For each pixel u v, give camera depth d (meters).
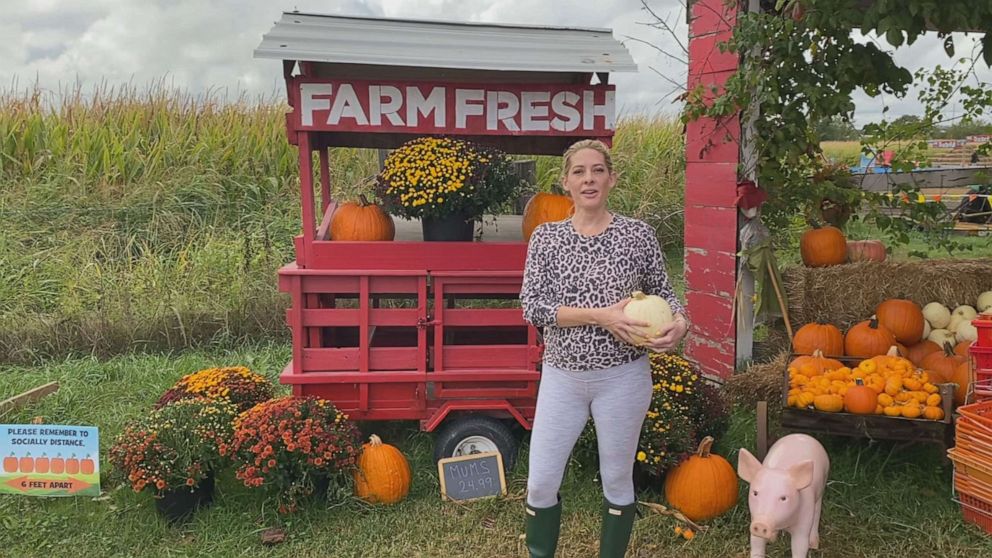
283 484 3.35
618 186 11.30
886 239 7.49
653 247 2.64
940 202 5.20
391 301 6.96
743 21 4.39
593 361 2.55
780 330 5.05
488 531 3.36
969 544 3.20
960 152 7.57
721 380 5.00
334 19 3.73
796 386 3.77
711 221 5.03
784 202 4.98
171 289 6.76
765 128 4.62
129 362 5.84
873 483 3.72
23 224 7.54
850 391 3.58
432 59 3.54
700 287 5.20
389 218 3.97
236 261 7.27
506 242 3.80
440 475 3.62
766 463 3.06
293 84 3.63
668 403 3.62
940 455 3.91
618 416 2.59
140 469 3.29
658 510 3.41
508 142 4.77
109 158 8.52
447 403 3.79
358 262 3.74
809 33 4.30
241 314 6.61
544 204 3.84
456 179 3.63
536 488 2.71
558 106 3.71
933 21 3.74
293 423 3.40
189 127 9.74
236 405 3.80
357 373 3.76
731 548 3.22
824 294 4.79
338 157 10.16
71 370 5.56
